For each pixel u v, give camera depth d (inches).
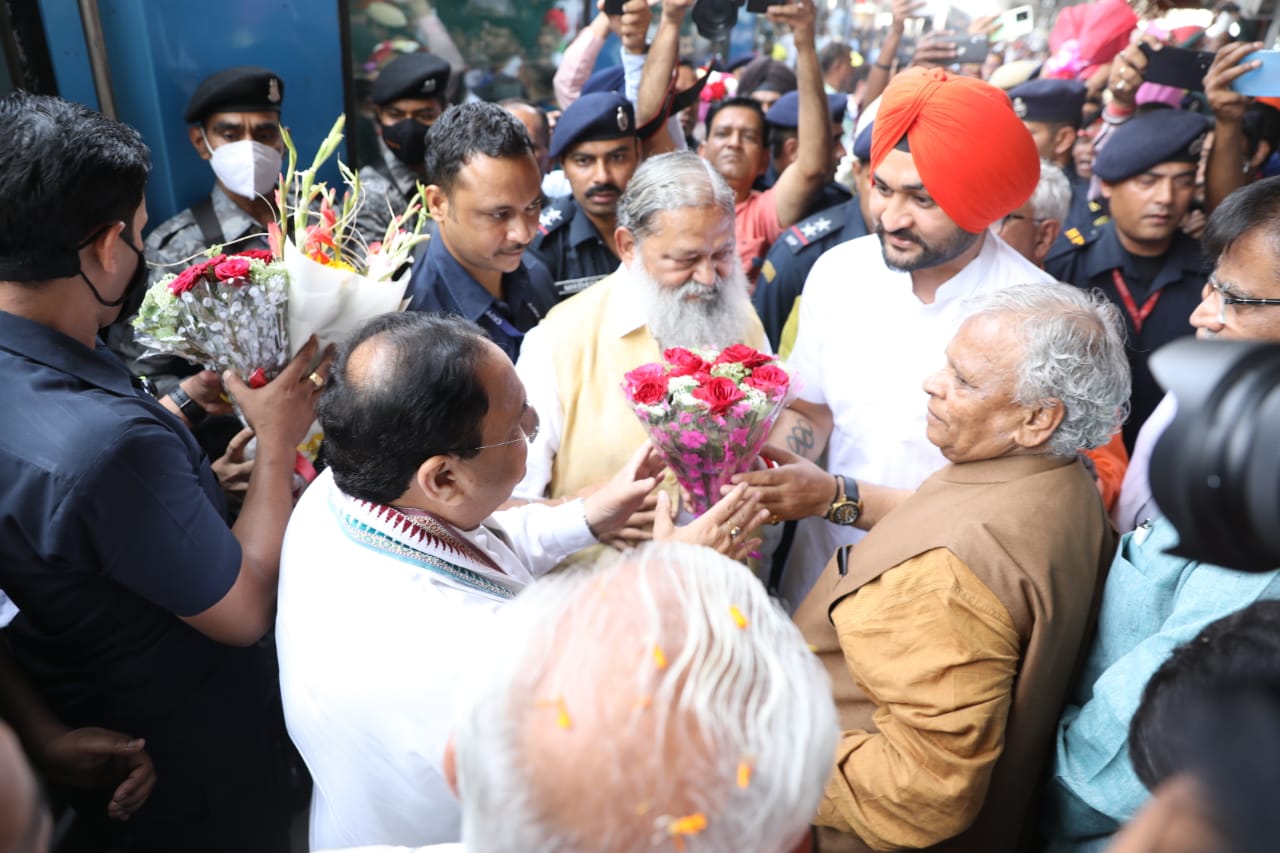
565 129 110.0
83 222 50.9
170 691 61.9
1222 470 19.3
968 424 56.5
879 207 80.6
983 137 74.3
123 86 110.1
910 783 50.8
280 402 62.2
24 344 51.8
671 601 27.5
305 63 121.7
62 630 57.6
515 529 67.1
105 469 50.4
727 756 24.8
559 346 79.5
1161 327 107.8
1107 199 116.7
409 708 46.1
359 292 63.1
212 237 108.3
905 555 54.4
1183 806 17.7
